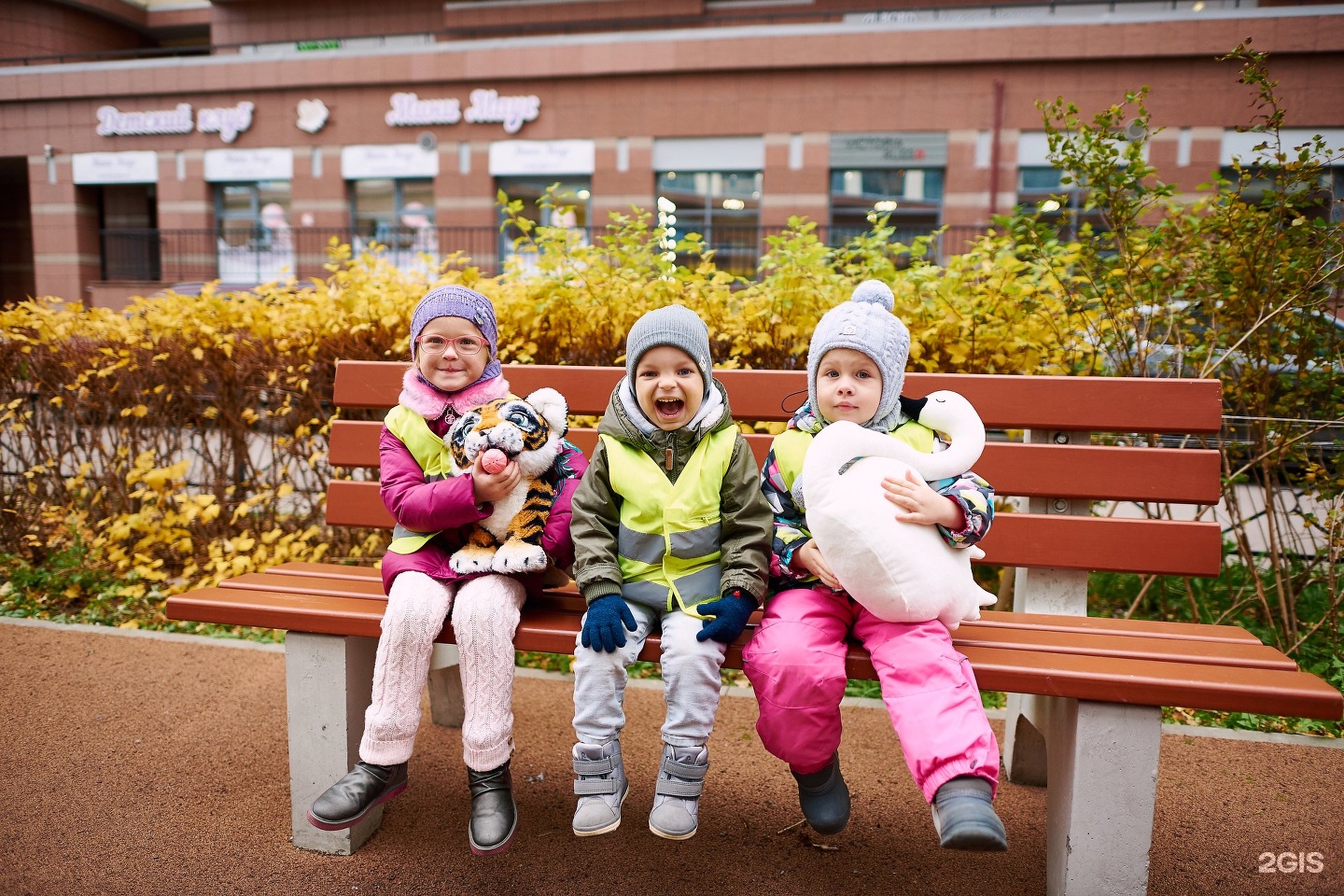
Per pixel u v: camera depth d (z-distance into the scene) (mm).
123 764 2484
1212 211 3268
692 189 16906
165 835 2137
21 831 2143
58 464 4453
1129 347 3268
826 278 3443
